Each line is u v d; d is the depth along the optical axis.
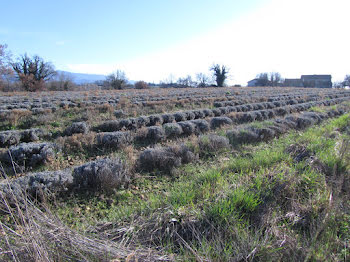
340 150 5.46
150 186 5.13
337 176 4.57
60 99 17.55
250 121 12.02
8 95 24.42
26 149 6.10
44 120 10.21
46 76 51.69
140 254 2.61
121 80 56.25
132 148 7.45
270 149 7.18
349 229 3.11
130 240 2.96
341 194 3.99
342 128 10.34
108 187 4.78
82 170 4.96
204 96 23.14
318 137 7.88
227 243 2.88
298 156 6.01
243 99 20.61
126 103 15.28
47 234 2.57
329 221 3.15
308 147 6.39
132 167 5.62
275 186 4.09
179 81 73.44
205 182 4.52
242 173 5.05
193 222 3.23
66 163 6.46
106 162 5.27
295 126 10.53
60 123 10.32
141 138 8.35
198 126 9.74
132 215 3.54
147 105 15.85
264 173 4.66
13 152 5.95
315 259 2.60
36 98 18.67
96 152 7.27
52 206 4.15
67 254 2.54
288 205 3.78
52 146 6.68
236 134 8.16
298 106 16.64
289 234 3.09
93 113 11.98
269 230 3.16
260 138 8.41
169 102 16.73
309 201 3.76
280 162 5.59
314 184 4.24
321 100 22.58
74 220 3.84
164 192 4.79
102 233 3.09
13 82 46.78
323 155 5.51
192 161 6.36
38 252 2.29
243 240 2.83
